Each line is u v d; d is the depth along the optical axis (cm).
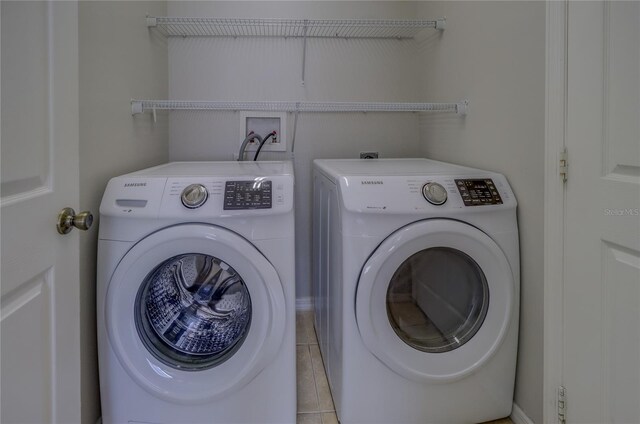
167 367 115
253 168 151
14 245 68
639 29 83
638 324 85
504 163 131
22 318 71
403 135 216
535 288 116
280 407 117
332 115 210
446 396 121
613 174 90
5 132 66
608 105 91
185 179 114
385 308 115
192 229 107
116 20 137
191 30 199
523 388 123
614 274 90
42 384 78
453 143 174
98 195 122
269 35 204
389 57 212
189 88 201
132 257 108
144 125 166
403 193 115
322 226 159
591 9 94
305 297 217
